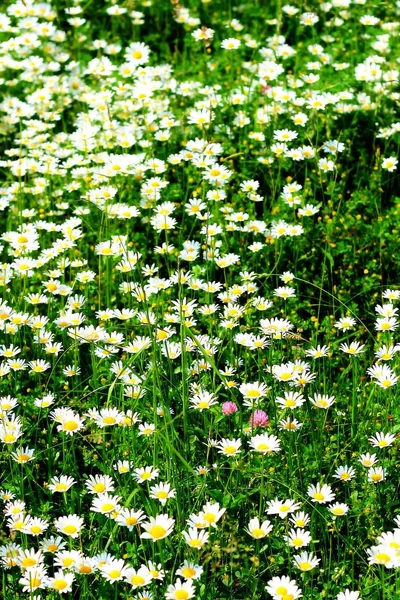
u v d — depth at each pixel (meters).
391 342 5.27
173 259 6.53
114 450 4.80
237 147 7.56
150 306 6.05
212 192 6.48
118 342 5.29
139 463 4.70
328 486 4.33
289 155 6.73
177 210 7.04
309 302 6.22
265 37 9.40
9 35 9.66
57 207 7.00
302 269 6.52
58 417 4.78
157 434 4.34
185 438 4.64
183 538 4.20
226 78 8.56
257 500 4.62
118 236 6.11
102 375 5.39
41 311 6.11
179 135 7.66
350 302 6.24
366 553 4.39
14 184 7.08
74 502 4.67
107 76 8.71
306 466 4.71
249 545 4.29
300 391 4.89
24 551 4.04
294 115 7.59
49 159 7.24
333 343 5.39
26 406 5.22
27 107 7.92
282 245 6.39
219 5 9.89
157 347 5.15
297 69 8.70
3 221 7.09
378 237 6.65
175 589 3.76
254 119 7.79
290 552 4.33
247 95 8.00
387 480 4.59
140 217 7.00
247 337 5.31
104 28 9.83
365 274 6.48
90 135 7.34
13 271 6.30
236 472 4.58
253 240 6.61
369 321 6.13
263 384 4.80
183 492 4.48
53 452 5.01
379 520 4.48
